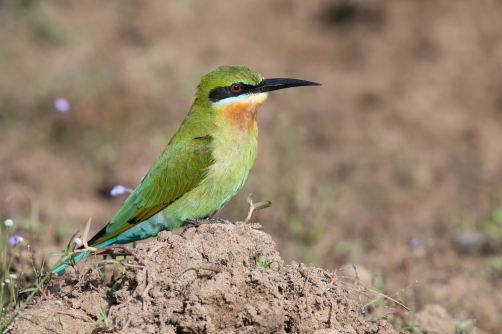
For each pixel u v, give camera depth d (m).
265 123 16.53
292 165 14.68
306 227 12.15
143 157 15.00
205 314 5.81
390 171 14.99
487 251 11.68
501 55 19.12
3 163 14.46
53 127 16.03
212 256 6.46
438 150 15.99
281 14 22.38
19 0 21.48
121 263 6.36
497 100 17.66
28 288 6.95
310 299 6.12
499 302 9.68
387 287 9.38
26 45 19.72
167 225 8.81
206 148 8.55
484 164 15.25
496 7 20.88
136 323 5.91
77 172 14.64
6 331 6.09
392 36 20.53
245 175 8.84
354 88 18.39
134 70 17.58
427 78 18.52
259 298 6.00
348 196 14.05
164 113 16.61
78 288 6.54
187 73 18.06
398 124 16.92
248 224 7.02
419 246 11.60
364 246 11.94
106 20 21.53
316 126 16.78
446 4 21.19
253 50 20.17
